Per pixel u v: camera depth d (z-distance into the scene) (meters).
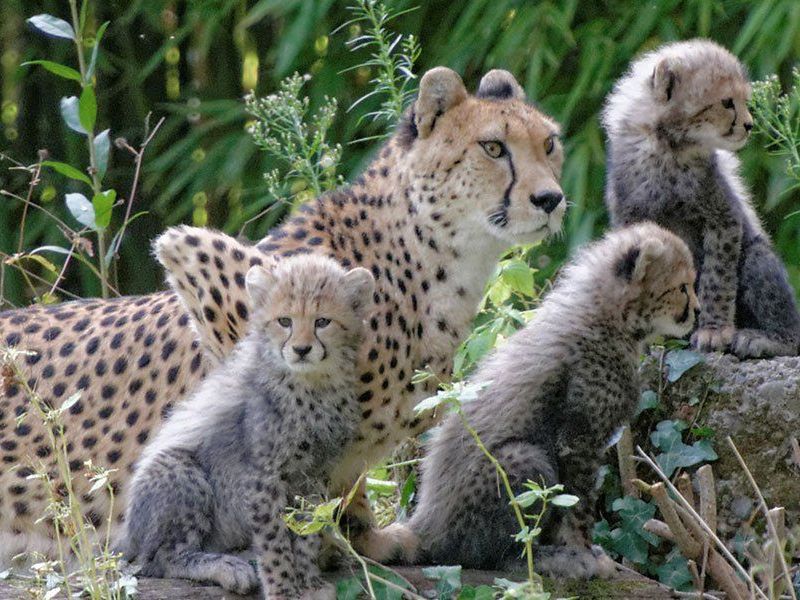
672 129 12.75
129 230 20.69
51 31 13.00
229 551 10.16
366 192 10.65
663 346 11.94
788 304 12.77
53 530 10.87
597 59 17.92
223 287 10.31
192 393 10.67
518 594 8.62
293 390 9.56
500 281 12.32
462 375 11.37
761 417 11.43
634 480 10.47
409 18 19.55
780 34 17.20
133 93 20.88
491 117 10.31
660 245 10.74
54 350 11.23
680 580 10.87
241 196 19.97
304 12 18.30
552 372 10.63
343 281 9.59
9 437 11.01
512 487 10.40
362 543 10.55
